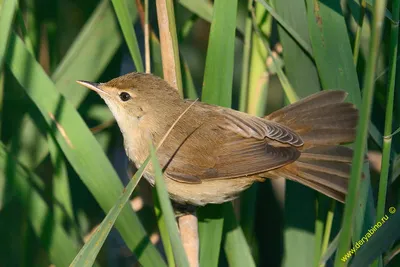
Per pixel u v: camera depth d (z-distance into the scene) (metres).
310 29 7.51
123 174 11.02
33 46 8.52
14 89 8.73
